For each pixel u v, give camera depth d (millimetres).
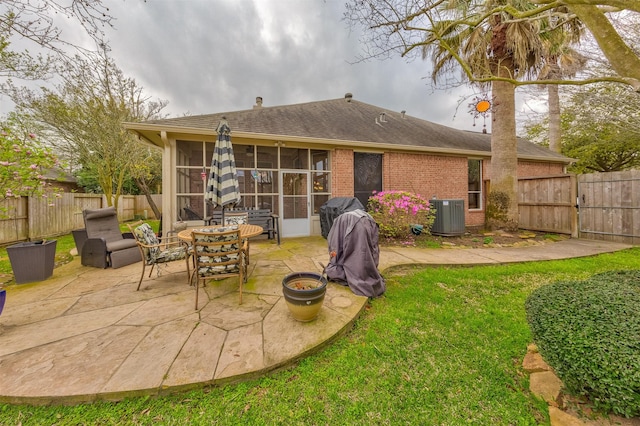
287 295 2512
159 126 5559
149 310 2818
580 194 7098
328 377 1914
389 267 4301
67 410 1627
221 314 2719
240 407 1660
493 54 6723
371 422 1563
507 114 7094
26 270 3678
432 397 1740
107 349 2117
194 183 6281
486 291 3496
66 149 9383
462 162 9094
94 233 4699
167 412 1623
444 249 5730
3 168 3883
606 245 6074
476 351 2221
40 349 2111
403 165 8258
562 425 1466
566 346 1485
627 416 1313
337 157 7402
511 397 1734
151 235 3830
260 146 6812
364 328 2580
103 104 9016
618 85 6168
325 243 6238
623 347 1344
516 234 7152
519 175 10102
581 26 5383
